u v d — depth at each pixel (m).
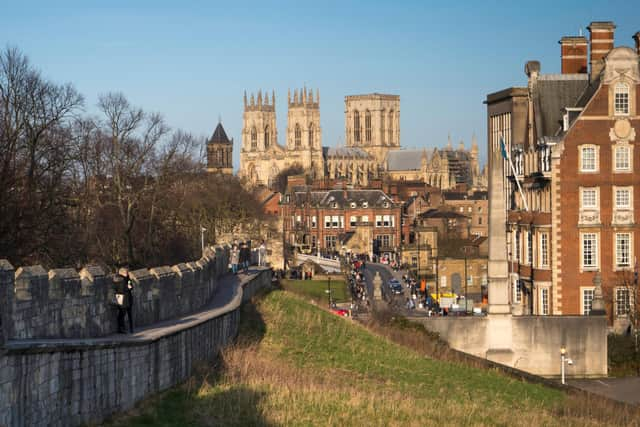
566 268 119.44
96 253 126.44
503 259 98.56
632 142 119.62
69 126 143.75
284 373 63.19
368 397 60.12
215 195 189.75
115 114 140.88
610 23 128.38
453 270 195.50
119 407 43.97
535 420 63.03
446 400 65.62
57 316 42.19
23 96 111.06
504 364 97.12
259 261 132.88
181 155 179.50
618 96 119.81
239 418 48.84
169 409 47.03
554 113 128.00
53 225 104.38
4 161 96.75
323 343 78.94
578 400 72.94
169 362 50.97
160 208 152.62
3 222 90.38
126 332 49.06
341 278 183.25
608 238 119.62
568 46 135.38
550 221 119.75
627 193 119.62
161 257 148.75
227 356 62.00
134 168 143.25
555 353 98.75
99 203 134.75
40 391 36.94
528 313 124.81
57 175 112.19
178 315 62.41
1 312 36.81
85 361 40.53
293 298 100.62
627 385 94.25
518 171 132.25
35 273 40.31
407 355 81.62
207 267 74.00
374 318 98.62
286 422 50.06
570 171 119.38
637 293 115.69
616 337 108.12
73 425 39.59
